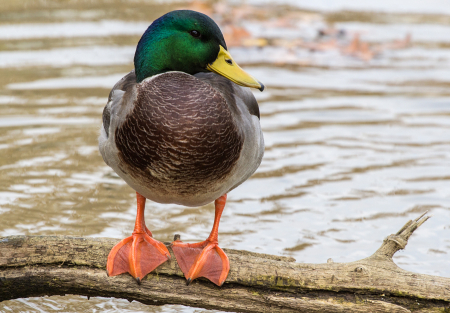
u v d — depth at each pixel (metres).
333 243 9.10
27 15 21.94
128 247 7.04
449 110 14.62
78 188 10.67
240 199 10.50
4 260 6.75
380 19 23.64
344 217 9.90
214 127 6.56
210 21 7.14
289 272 6.82
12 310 7.52
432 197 10.54
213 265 6.93
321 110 14.43
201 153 6.55
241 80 7.12
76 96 14.71
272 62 18.25
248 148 6.99
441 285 6.69
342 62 18.53
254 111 7.66
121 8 23.28
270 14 23.95
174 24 7.09
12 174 10.98
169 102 6.54
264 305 6.82
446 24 23.09
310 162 11.85
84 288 6.86
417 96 15.53
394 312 6.64
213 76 7.63
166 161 6.55
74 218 9.61
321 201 10.40
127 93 6.88
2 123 13.05
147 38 7.18
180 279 6.90
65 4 23.69
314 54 19.31
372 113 14.34
